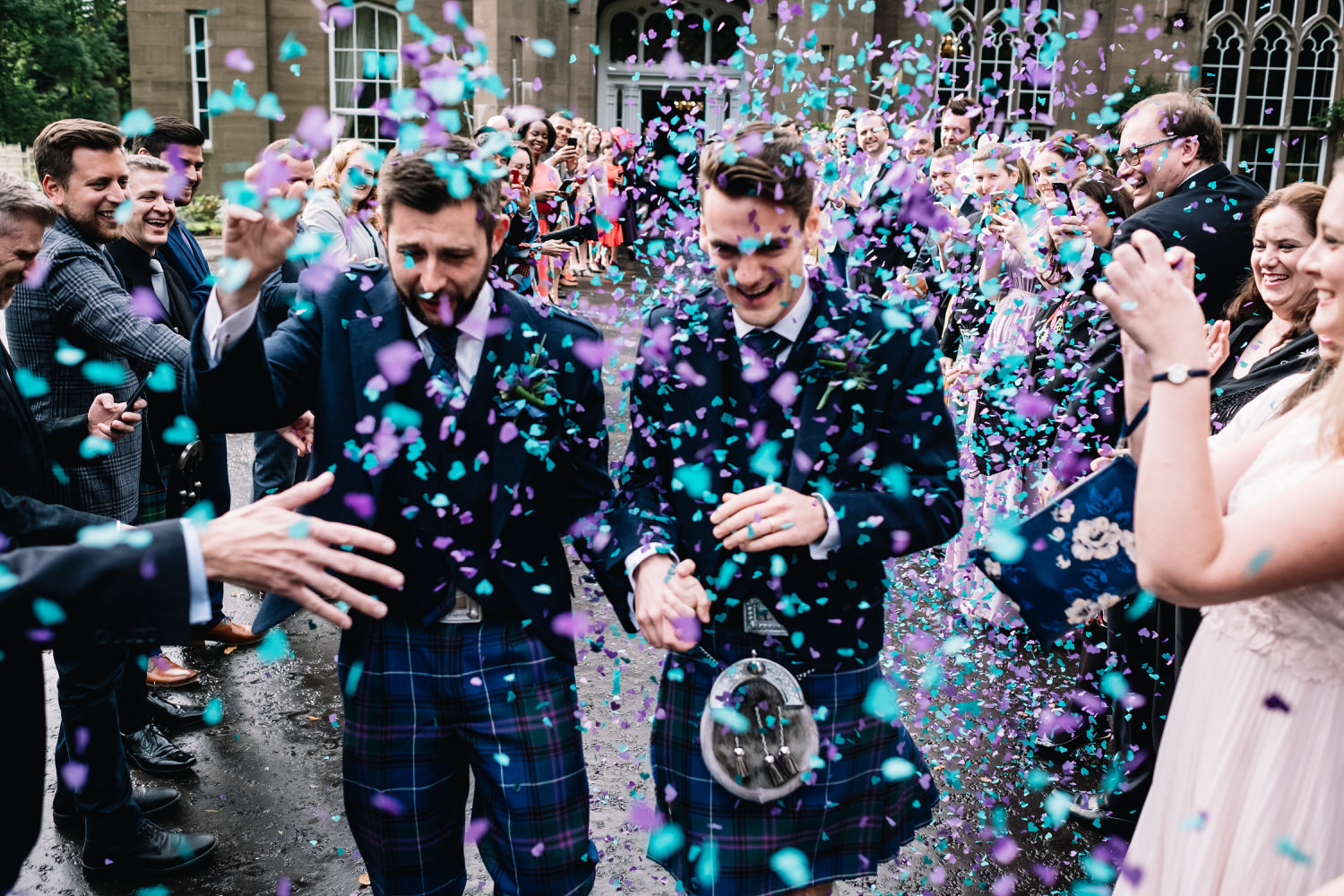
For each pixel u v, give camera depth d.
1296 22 19.34
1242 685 1.57
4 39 26.06
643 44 18.42
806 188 1.73
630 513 1.95
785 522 1.72
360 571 1.42
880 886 2.67
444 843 1.98
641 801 2.98
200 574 1.34
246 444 6.82
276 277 3.07
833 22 15.35
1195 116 3.35
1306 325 2.49
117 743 2.64
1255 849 1.53
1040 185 3.71
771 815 1.87
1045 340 3.63
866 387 1.84
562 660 2.00
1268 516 1.30
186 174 3.86
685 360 1.92
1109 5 17.58
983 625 4.05
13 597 1.28
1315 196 2.45
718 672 1.91
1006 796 3.06
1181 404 1.33
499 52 16.78
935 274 3.82
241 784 3.13
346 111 18.84
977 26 15.75
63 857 2.76
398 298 1.89
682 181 2.49
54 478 2.33
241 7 18.30
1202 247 3.20
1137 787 2.87
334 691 3.76
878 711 1.90
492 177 1.77
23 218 2.02
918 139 3.44
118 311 2.88
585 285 9.49
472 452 1.88
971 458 4.16
